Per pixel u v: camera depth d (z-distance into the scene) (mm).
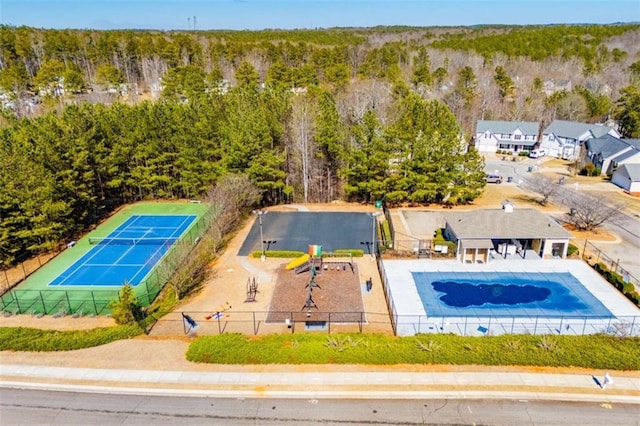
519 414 19250
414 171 47844
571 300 29062
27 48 118500
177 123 49906
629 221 43844
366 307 28969
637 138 72750
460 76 100688
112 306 27047
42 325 27656
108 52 125750
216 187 44875
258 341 23828
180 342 25016
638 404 19734
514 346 22750
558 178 60188
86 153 44031
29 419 19422
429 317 27406
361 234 41906
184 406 20047
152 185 51781
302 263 34469
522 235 34562
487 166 68562
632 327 25609
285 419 19219
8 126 54406
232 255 37719
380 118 68938
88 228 45062
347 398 20344
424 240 38344
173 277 31359
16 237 36500
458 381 21203
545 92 102000
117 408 19984
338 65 104812
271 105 51719
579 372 21688
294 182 52156
